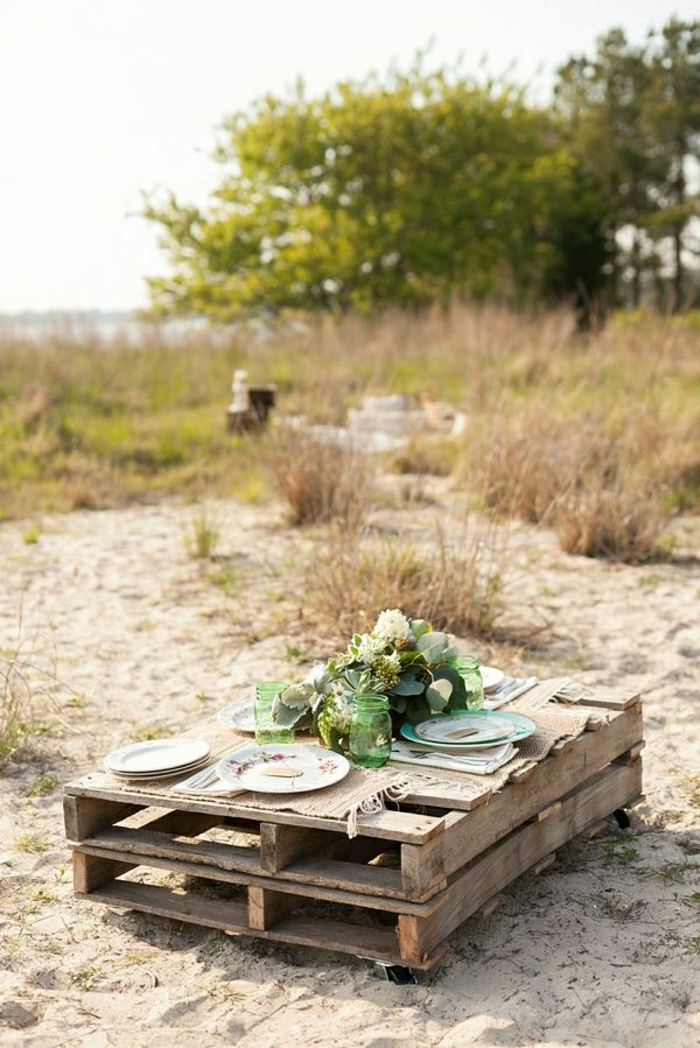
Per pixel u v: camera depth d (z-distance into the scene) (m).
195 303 36.16
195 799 3.53
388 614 4.10
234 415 14.46
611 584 8.05
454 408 14.77
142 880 4.06
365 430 13.44
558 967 3.38
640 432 10.94
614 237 40.47
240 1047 3.05
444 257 34.56
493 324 18.66
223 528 10.41
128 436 14.73
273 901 3.52
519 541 9.20
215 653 6.75
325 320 19.98
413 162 35.72
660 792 4.64
